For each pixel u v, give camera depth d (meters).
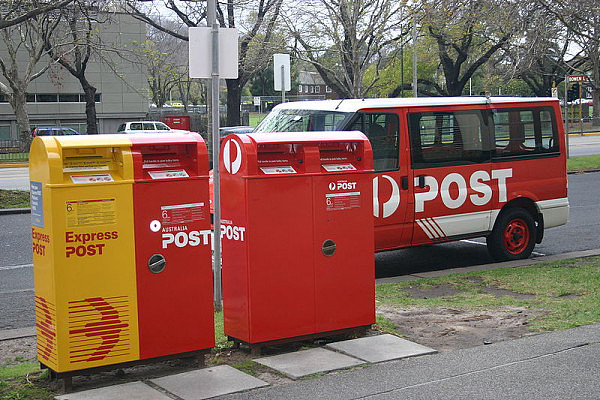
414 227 10.68
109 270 5.55
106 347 5.57
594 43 18.06
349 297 6.73
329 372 5.92
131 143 5.64
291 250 6.41
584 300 8.32
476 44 36.53
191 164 5.98
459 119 11.05
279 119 10.93
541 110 11.96
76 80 53.88
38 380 5.82
